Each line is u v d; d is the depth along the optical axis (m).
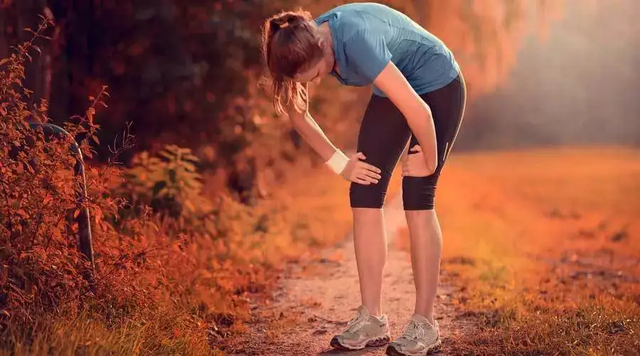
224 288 6.41
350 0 11.40
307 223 12.27
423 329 4.54
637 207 20.14
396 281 7.60
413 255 4.57
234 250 8.09
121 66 10.30
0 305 4.03
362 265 4.66
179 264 6.12
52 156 4.39
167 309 4.89
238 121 10.88
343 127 17.55
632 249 11.78
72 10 10.01
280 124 11.82
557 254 11.06
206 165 11.07
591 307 5.28
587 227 15.14
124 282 4.58
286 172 19.66
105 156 10.34
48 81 6.85
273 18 4.11
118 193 7.39
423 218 4.52
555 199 22.19
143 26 10.23
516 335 4.79
